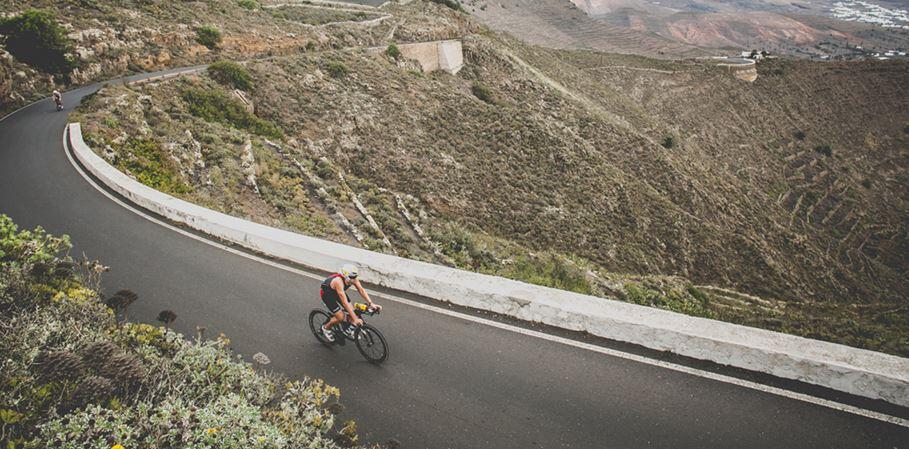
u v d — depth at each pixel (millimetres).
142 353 5156
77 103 23672
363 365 5918
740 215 48844
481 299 6809
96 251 9562
